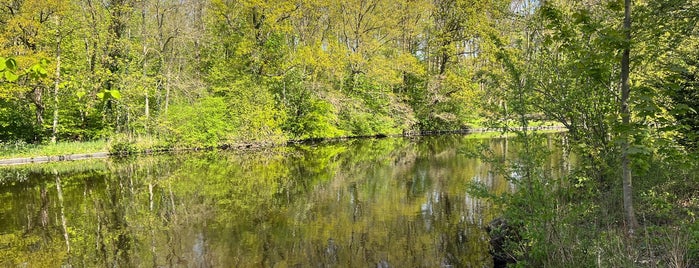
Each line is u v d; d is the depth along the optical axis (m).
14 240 8.53
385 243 7.87
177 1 27.75
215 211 10.42
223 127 25.17
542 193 5.23
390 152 22.20
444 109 33.44
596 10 7.02
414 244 7.77
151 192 12.79
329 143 28.09
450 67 33.12
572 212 5.19
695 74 6.24
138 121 23.38
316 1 29.64
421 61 34.78
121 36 24.02
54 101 22.34
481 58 28.05
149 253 7.69
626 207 5.15
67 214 10.38
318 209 10.41
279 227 8.99
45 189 13.41
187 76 26.30
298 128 29.22
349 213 9.97
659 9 4.89
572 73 6.71
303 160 19.69
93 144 21.97
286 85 29.30
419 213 9.77
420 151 22.06
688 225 5.09
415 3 32.34
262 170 16.69
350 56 30.86
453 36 31.97
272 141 25.88
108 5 23.77
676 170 6.76
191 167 17.64
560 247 4.90
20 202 11.70
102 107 24.45
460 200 10.86
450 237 8.05
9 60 2.64
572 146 7.60
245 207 10.74
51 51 21.53
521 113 5.84
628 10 4.92
